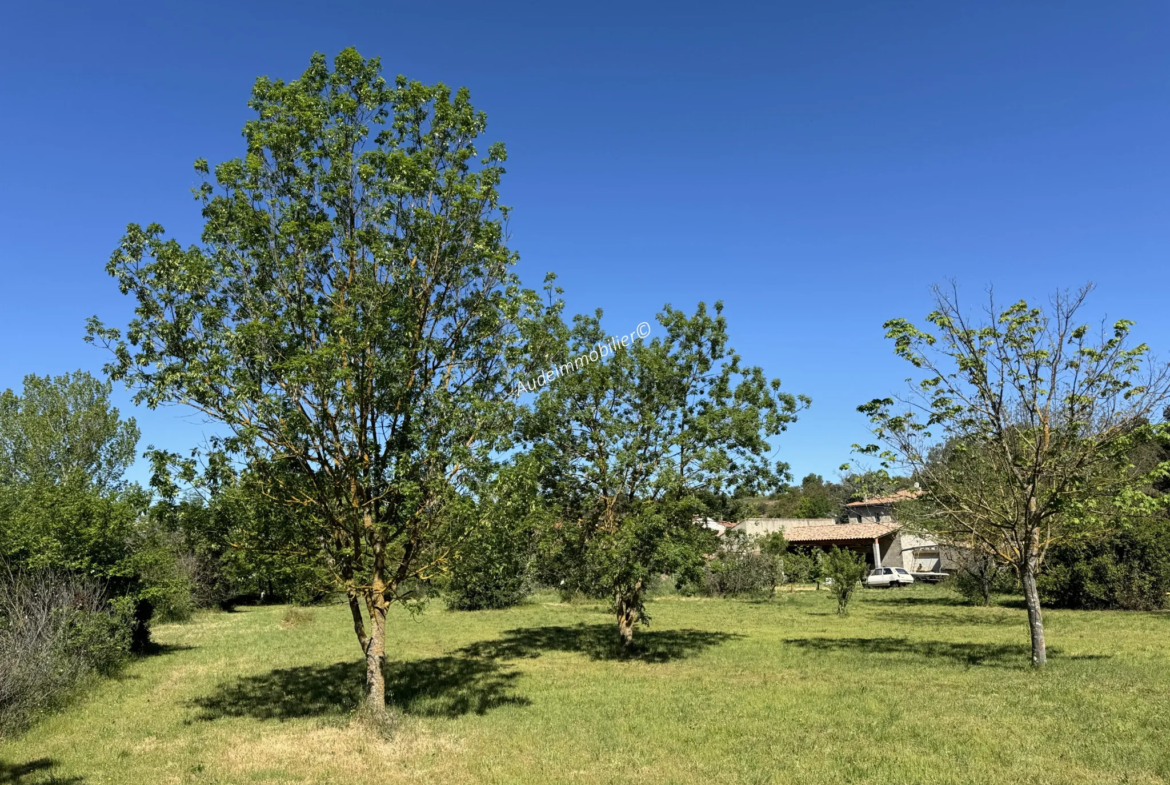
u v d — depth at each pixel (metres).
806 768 7.79
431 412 10.03
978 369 13.30
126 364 9.66
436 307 10.83
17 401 30.50
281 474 9.87
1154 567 25.27
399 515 10.05
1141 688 11.30
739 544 37.22
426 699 11.98
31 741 9.73
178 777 7.96
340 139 10.32
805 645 17.77
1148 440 12.91
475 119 11.12
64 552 15.84
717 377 17.23
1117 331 12.74
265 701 12.42
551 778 7.70
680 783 7.45
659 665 15.49
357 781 7.74
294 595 10.22
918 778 7.35
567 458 16.67
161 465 9.55
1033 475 13.09
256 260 10.18
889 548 50.38
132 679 14.97
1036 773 7.38
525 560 15.86
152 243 9.82
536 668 15.49
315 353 9.05
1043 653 13.56
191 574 29.92
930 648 16.70
